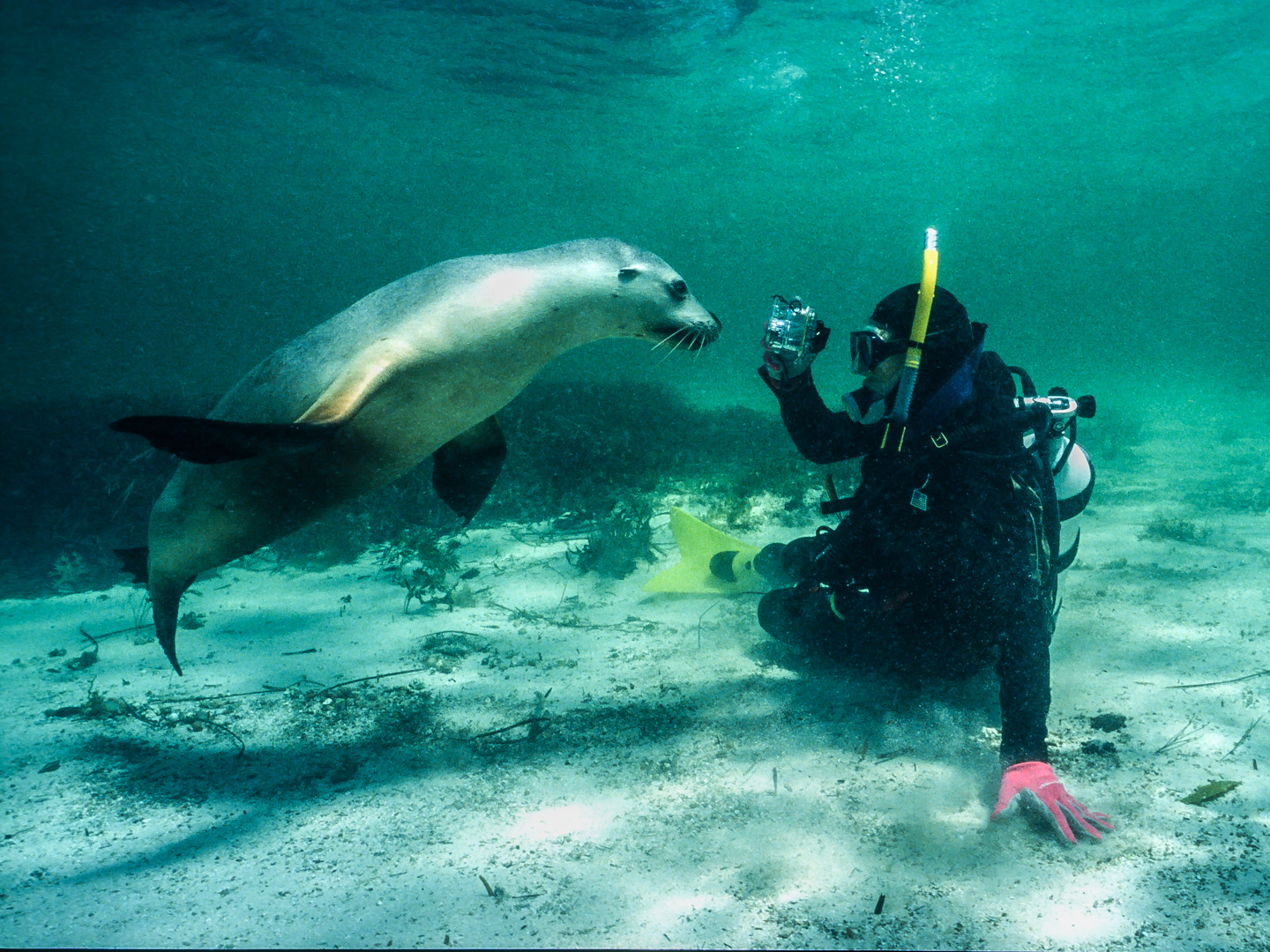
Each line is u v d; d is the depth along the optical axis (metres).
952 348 2.81
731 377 33.44
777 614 3.71
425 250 101.50
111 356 38.97
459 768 2.98
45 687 4.13
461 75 23.17
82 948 1.92
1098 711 3.16
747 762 2.88
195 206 62.47
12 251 81.06
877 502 3.01
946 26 18.91
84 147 36.78
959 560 2.76
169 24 19.38
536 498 8.34
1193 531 6.04
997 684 3.51
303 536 6.94
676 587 5.16
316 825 2.58
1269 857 2.12
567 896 2.07
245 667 4.29
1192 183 48.78
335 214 69.25
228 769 3.10
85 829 2.64
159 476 8.68
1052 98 25.94
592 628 4.65
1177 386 24.14
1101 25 18.97
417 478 8.44
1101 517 6.95
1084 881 2.06
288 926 1.98
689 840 2.35
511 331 2.70
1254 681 3.34
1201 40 20.47
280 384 2.76
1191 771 2.63
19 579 6.46
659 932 1.90
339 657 4.39
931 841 2.29
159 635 3.28
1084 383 25.97
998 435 2.76
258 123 30.86
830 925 1.91
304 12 18.31
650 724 3.25
